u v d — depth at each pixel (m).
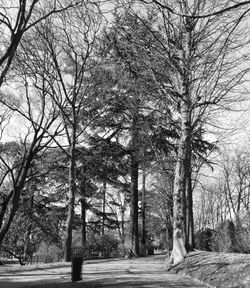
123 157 33.22
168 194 32.59
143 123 25.75
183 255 16.77
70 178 28.05
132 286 12.22
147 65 17.52
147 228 58.44
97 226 45.81
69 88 29.45
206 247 28.97
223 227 26.08
